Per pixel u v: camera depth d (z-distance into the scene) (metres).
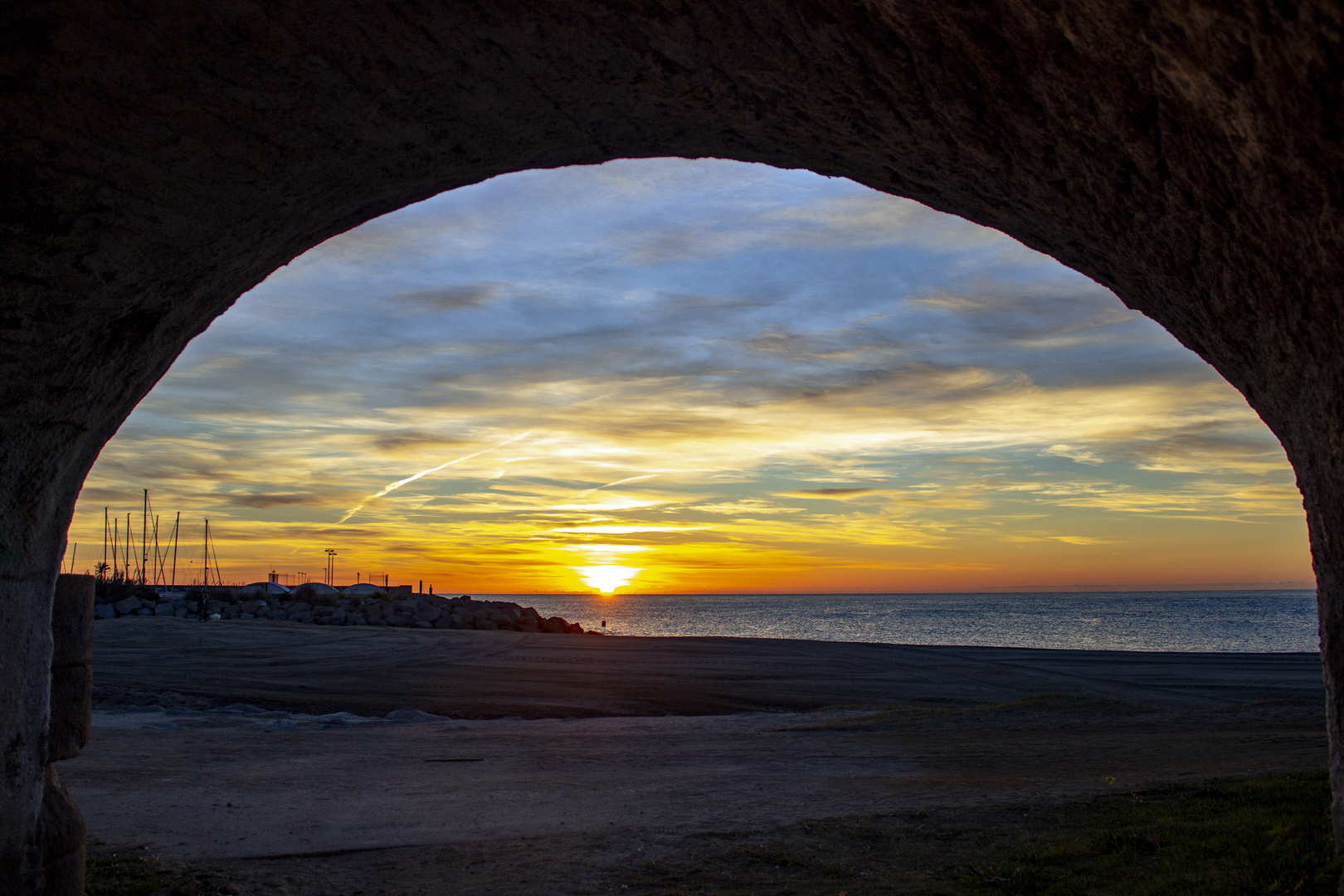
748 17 2.87
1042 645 58.00
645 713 18.92
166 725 14.57
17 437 3.37
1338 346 2.46
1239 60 2.01
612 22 2.94
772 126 3.64
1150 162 2.64
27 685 3.53
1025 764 10.66
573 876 6.28
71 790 9.06
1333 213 2.14
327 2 2.70
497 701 19.66
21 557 3.48
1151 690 22.20
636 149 4.05
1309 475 3.01
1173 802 7.41
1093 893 5.21
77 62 2.63
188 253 3.45
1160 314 3.62
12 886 3.44
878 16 2.68
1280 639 62.34
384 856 6.85
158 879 5.75
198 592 43.19
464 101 3.33
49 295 3.16
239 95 2.94
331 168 3.47
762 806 8.62
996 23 2.48
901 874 6.03
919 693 22.02
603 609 191.62
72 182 2.93
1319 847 5.32
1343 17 1.70
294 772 10.62
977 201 3.65
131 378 3.80
